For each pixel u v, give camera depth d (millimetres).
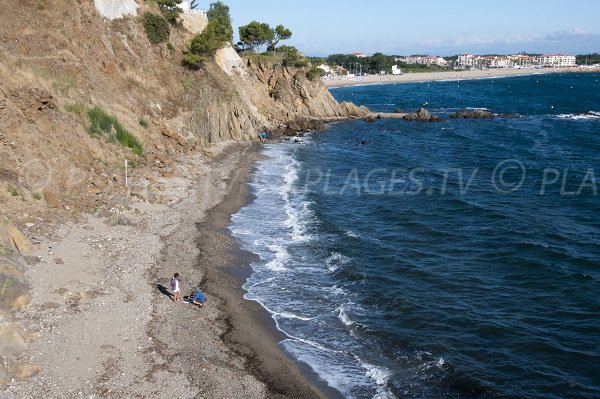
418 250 33000
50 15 45688
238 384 18766
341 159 61188
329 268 30031
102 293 23719
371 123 93000
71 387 17250
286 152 63938
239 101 69125
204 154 54969
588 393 19141
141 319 22141
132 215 34188
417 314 24812
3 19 40719
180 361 19578
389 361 21172
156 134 51531
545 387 19531
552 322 24156
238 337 22172
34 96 35031
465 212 40625
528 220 38406
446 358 21266
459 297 26719
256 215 38812
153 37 60500
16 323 19453
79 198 33594
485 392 19156
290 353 21438
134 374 18406
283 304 25625
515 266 30469
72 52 45344
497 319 24391
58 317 21141
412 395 19047
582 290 27203
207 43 62719
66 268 25250
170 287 25672
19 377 17219
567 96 151125
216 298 25484
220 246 31984
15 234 25516
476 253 32531
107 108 44938
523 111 113125
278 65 92875
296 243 33656
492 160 60344
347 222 38219
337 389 19234
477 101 138000
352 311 25125
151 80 56875
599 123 91688
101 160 39219
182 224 34500
